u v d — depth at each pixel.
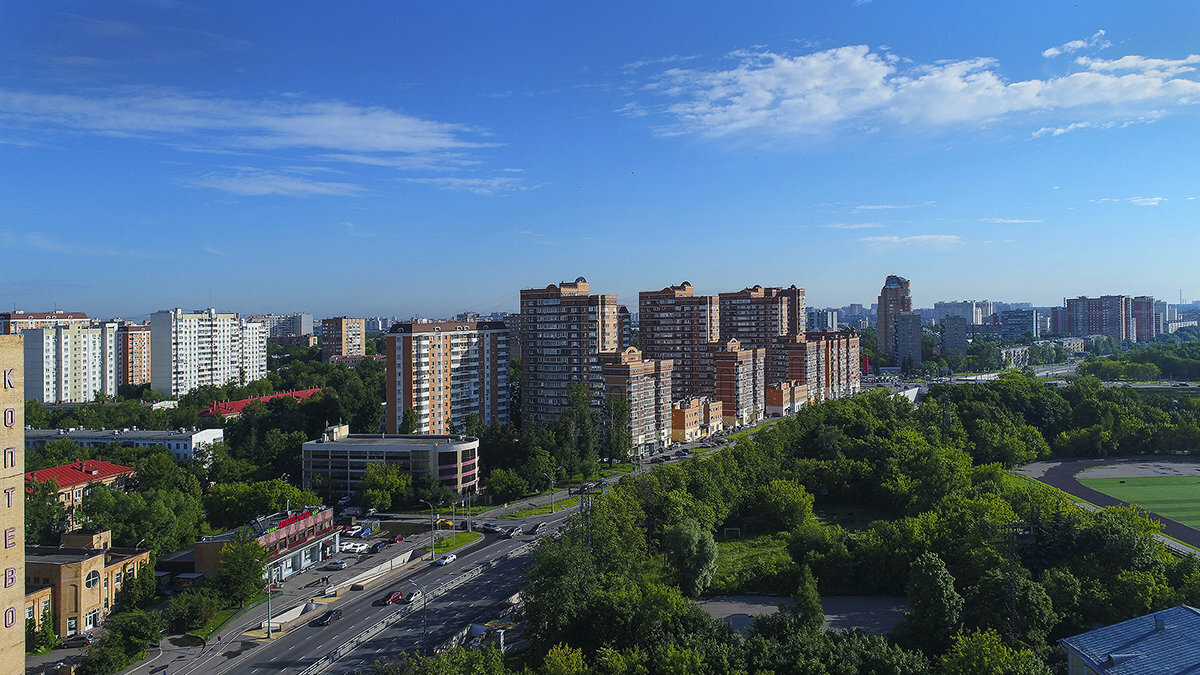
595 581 126.06
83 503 184.62
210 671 119.88
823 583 149.00
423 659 100.94
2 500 100.12
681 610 115.00
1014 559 120.19
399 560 172.88
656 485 186.25
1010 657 93.31
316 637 132.50
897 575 146.62
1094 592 122.62
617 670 98.88
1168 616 96.81
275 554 165.38
